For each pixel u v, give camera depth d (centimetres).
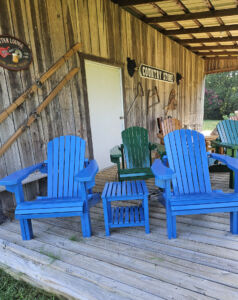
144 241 168
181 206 159
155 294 118
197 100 824
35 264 157
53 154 214
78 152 213
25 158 258
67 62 301
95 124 370
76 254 158
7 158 239
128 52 429
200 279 127
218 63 820
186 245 160
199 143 199
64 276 142
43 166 217
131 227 193
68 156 213
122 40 409
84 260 150
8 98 235
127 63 428
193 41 606
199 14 411
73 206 171
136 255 152
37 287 157
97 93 368
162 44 549
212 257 145
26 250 166
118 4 389
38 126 271
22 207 173
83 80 330
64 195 204
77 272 139
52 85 283
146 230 179
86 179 164
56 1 280
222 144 272
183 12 434
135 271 136
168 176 154
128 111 446
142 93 485
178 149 197
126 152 281
